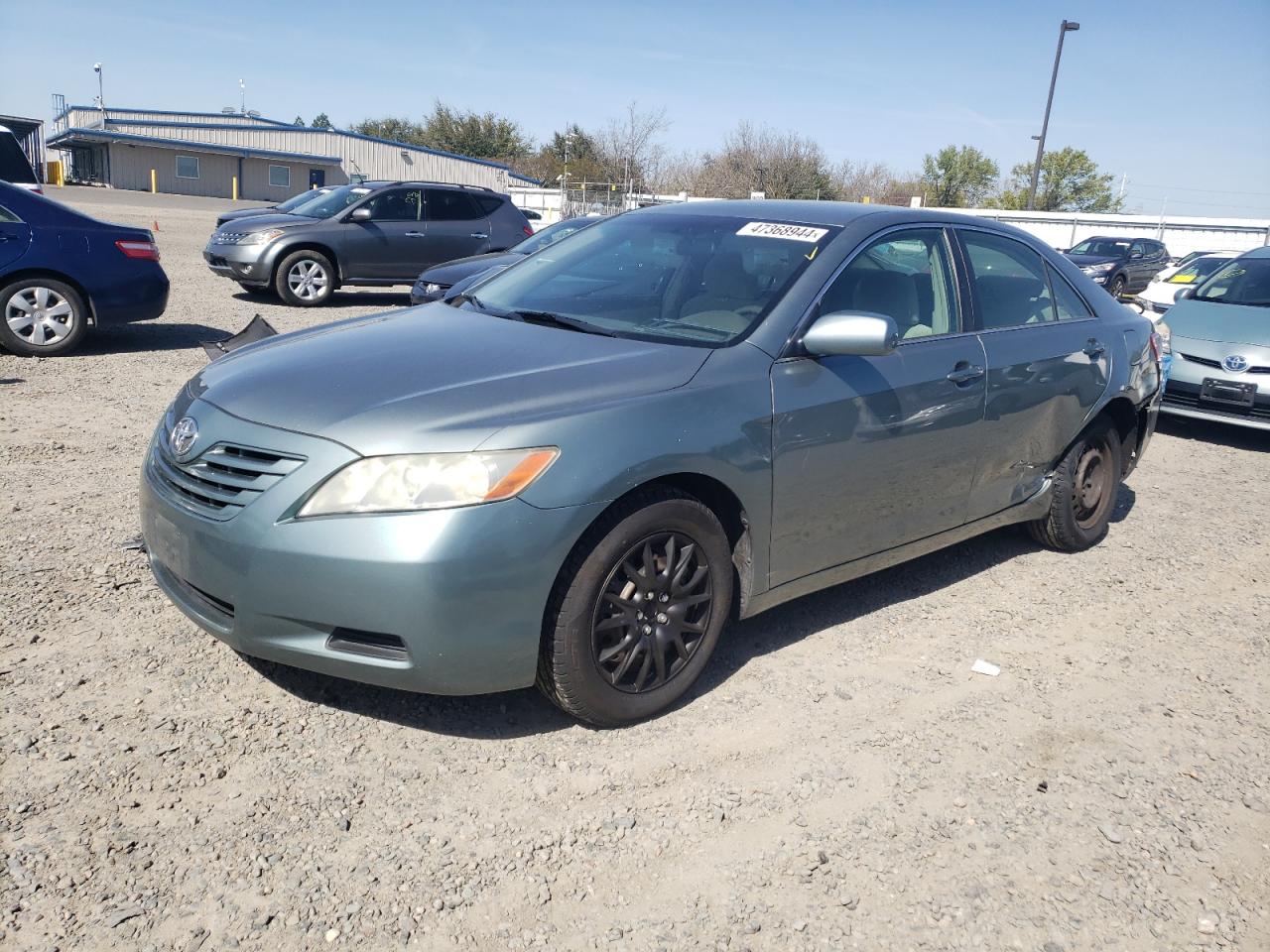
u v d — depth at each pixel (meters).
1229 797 3.06
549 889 2.50
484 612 2.79
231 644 2.97
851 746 3.21
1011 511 4.68
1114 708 3.58
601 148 43.72
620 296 3.91
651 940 2.35
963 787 3.02
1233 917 2.54
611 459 2.93
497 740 3.12
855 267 3.87
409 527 2.72
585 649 3.00
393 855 2.58
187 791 2.77
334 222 13.48
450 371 3.18
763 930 2.40
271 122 61.62
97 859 2.49
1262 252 9.66
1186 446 8.23
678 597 3.23
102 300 8.80
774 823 2.80
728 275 3.83
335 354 3.42
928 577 4.74
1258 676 3.91
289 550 2.77
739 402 3.29
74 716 3.08
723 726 3.28
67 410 6.82
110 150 50.94
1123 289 24.88
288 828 2.65
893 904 2.51
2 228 8.30
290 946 2.26
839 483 3.65
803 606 4.29
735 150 45.47
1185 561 5.20
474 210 14.68
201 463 3.01
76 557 4.24
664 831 2.74
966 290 4.32
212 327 10.88
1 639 3.51
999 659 3.91
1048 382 4.55
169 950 2.23
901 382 3.82
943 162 56.69
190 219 30.47
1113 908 2.55
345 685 3.38
